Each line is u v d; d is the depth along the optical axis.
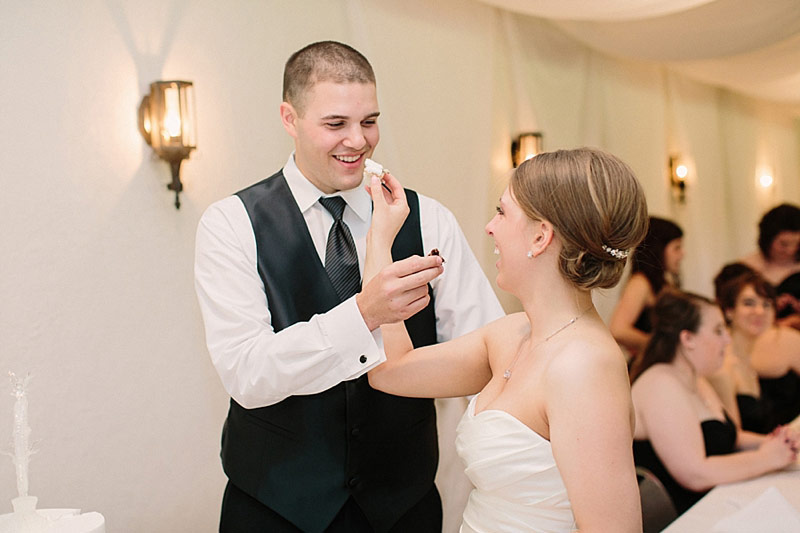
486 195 3.97
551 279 1.50
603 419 1.33
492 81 4.00
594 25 4.27
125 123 2.60
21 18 2.37
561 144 4.62
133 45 2.62
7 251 2.36
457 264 2.21
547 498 1.43
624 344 4.59
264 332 1.88
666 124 5.89
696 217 6.25
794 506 2.44
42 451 2.43
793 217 5.21
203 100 2.81
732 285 4.52
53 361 2.46
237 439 2.05
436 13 3.70
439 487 3.49
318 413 1.96
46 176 2.43
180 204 2.74
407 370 1.82
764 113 7.39
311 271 2.03
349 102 1.91
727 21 4.07
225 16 2.86
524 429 1.44
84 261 2.52
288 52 3.07
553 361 1.41
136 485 2.65
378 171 1.88
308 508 1.94
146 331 2.67
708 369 3.08
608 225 1.43
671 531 2.26
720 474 2.79
